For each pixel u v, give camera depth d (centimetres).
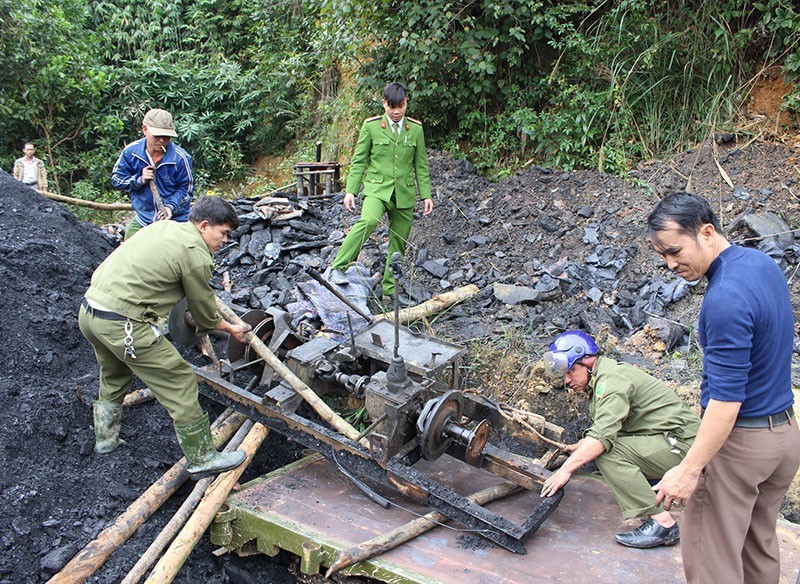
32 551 296
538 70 748
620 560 288
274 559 339
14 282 422
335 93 1083
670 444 302
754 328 211
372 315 454
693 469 218
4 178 539
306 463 370
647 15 684
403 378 316
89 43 1201
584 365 319
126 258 308
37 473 324
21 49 1023
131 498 334
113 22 1288
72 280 461
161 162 453
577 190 631
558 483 300
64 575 279
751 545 245
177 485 337
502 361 453
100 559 292
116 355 309
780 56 637
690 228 218
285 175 1151
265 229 614
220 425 374
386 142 495
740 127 634
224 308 367
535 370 436
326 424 393
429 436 305
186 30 1348
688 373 427
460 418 327
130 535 312
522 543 293
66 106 1130
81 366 404
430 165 711
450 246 600
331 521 315
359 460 326
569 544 299
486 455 332
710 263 225
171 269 304
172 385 317
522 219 613
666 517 296
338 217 653
